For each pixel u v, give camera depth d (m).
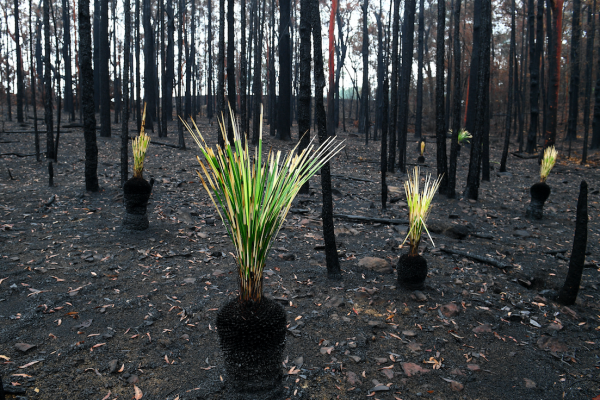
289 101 17.17
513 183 12.12
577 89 21.70
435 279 4.65
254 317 1.90
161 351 3.01
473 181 9.26
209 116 23.47
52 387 2.52
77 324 3.30
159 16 18.19
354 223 7.04
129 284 4.14
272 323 1.92
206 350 3.05
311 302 3.95
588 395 2.69
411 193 4.32
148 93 18.77
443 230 6.56
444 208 8.40
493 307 4.00
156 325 3.38
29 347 2.88
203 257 5.07
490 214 7.99
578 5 19.39
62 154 11.44
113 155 11.97
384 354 3.11
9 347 2.91
